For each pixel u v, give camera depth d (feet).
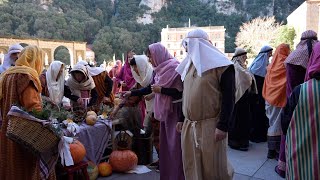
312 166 5.49
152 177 10.98
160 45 8.79
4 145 7.89
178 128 8.23
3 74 8.27
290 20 115.03
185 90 7.21
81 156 9.59
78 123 10.81
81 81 11.68
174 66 8.48
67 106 11.62
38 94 8.14
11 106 7.70
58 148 8.02
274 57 11.80
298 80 9.17
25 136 7.17
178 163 8.41
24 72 7.89
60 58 89.30
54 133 7.61
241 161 12.47
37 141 7.34
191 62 7.12
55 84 11.16
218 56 6.75
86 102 11.90
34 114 7.47
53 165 8.05
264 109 15.44
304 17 92.73
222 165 7.08
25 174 7.79
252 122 15.46
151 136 12.32
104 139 11.30
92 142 10.72
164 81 8.43
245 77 13.20
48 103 10.42
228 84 6.65
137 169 11.60
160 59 8.69
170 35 139.74
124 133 11.77
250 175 10.94
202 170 7.12
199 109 6.88
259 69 15.15
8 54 12.48
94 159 10.84
